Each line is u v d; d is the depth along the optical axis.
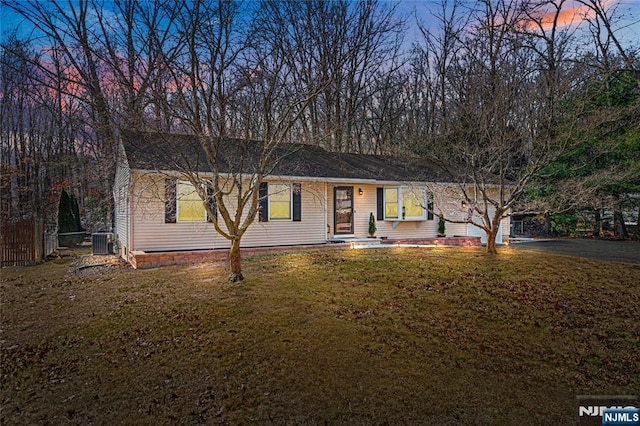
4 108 22.98
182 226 11.09
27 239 11.92
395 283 6.98
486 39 15.44
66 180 22.64
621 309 5.80
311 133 15.66
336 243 12.94
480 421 3.16
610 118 12.23
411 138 20.11
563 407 3.41
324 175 12.80
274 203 12.41
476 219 15.41
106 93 6.21
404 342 4.60
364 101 23.12
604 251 12.30
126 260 11.45
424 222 15.12
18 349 4.67
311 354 4.27
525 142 10.09
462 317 5.44
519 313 5.61
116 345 4.67
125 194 10.51
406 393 3.54
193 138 7.45
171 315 5.53
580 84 13.77
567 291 6.59
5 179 23.39
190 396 3.52
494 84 10.88
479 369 4.04
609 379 3.94
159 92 6.12
